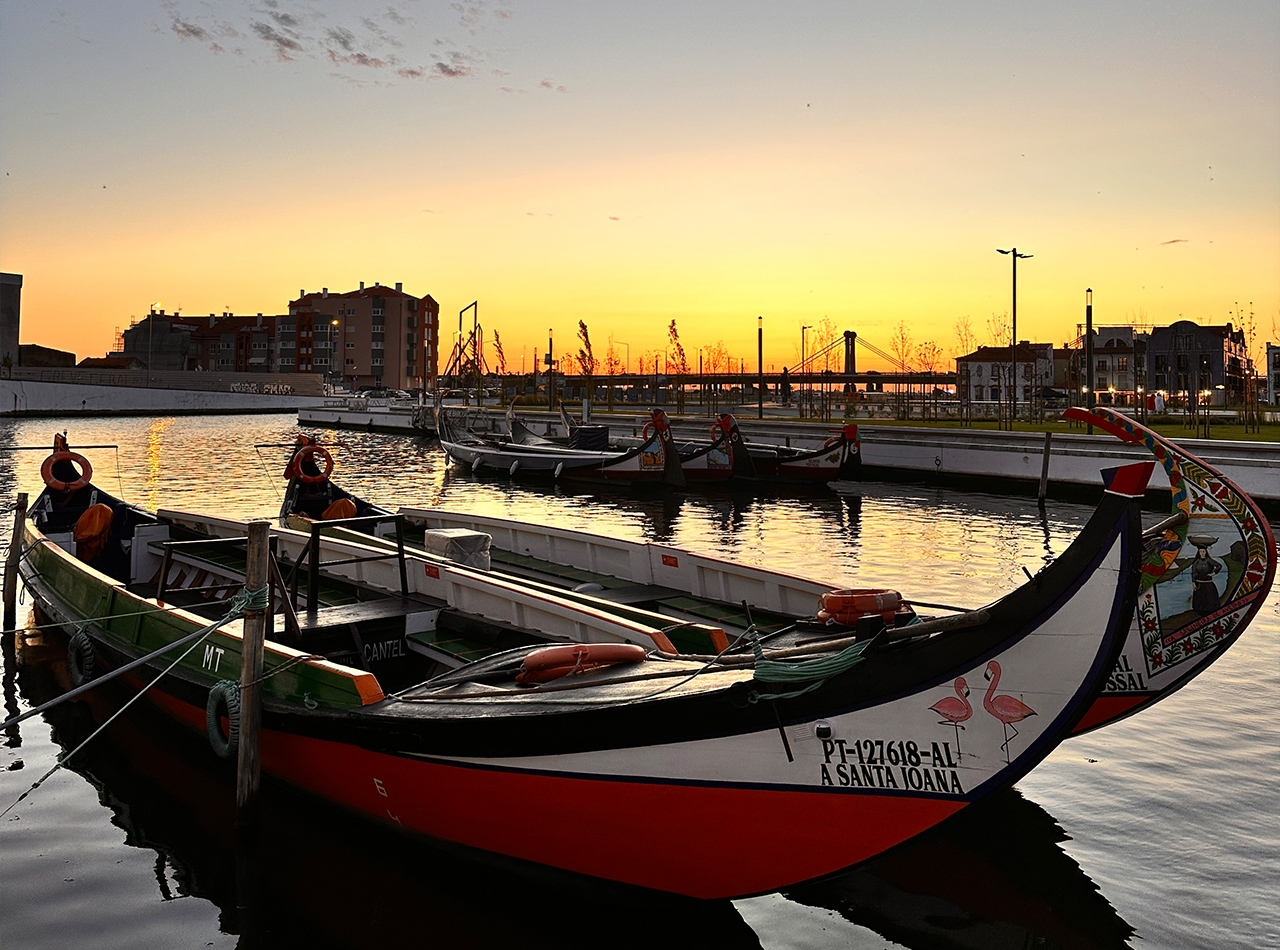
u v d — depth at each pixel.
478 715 6.50
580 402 94.69
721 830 6.11
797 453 34.66
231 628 8.93
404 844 7.57
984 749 5.61
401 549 10.63
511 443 45.06
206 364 153.50
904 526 24.75
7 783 8.55
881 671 5.75
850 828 5.89
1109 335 99.25
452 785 6.80
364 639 9.51
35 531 14.16
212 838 7.60
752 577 10.95
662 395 98.44
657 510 29.05
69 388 91.88
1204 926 6.24
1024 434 37.50
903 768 5.76
